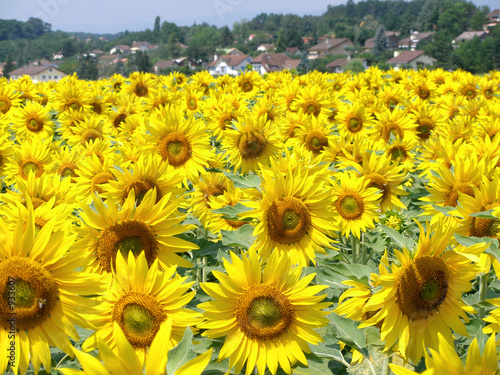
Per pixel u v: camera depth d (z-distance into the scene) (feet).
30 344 3.27
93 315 3.43
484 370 2.52
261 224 4.99
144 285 3.58
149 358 2.57
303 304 3.71
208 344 3.73
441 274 3.77
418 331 3.77
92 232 4.24
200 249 5.07
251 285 3.72
